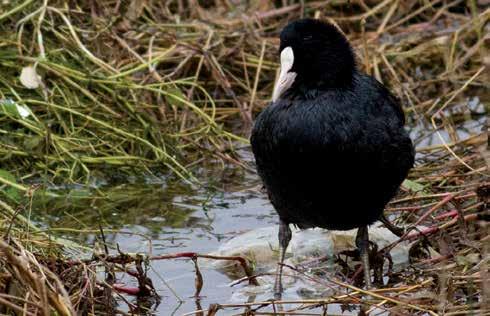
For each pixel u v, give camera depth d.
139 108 12.97
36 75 12.55
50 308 7.64
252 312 8.42
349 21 14.88
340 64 9.20
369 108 9.12
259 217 11.15
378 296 8.48
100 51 13.64
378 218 9.48
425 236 9.80
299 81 9.23
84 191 11.78
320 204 9.21
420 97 13.84
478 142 11.75
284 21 14.88
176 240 10.58
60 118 12.60
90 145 12.33
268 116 9.21
